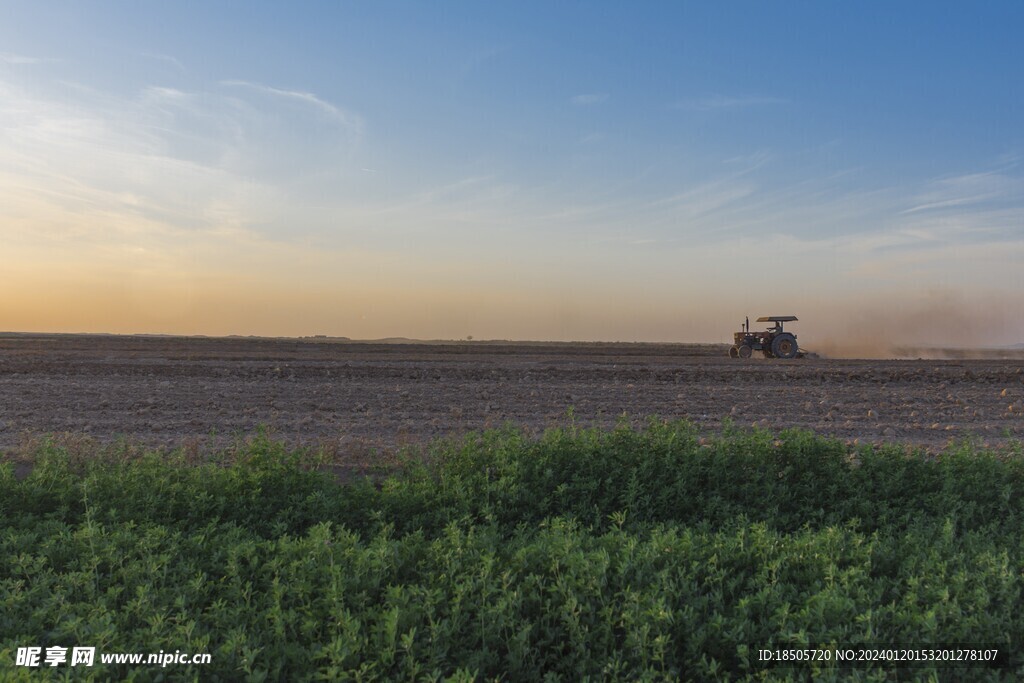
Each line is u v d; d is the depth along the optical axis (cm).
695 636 478
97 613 498
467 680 409
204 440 1196
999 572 549
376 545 618
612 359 3312
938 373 2381
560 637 499
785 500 808
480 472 852
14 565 593
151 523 691
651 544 605
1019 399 1853
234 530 679
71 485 795
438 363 2650
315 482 831
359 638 464
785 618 485
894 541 659
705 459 863
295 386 1973
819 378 2292
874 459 869
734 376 2314
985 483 814
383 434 1272
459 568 569
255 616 514
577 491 811
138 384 1967
